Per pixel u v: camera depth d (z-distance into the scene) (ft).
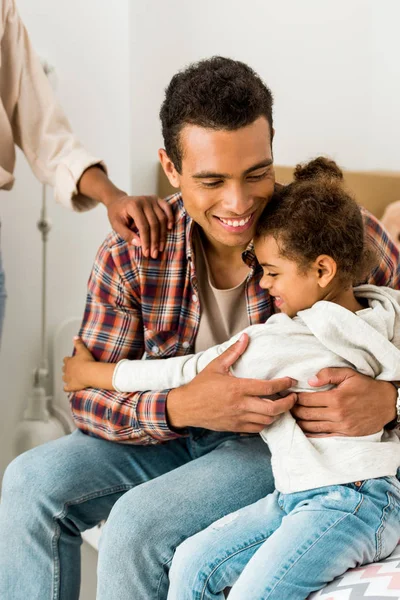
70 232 6.80
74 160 5.25
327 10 7.56
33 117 5.45
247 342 4.04
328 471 3.70
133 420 4.28
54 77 6.16
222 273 4.52
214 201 3.96
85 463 4.40
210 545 3.68
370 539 3.58
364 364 3.92
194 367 4.17
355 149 8.08
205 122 3.78
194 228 4.45
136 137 6.56
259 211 4.07
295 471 3.76
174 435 4.26
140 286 4.54
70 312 6.95
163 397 4.17
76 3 6.41
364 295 4.21
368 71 8.00
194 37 6.76
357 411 3.83
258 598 3.41
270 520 3.76
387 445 3.82
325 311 3.88
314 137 7.75
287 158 7.59
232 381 3.92
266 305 4.46
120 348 4.61
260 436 4.52
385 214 6.23
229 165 3.81
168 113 4.01
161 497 3.99
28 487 4.28
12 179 5.41
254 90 3.83
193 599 3.60
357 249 3.96
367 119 8.07
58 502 4.25
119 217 4.58
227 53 7.00
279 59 7.34
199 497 4.00
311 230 3.85
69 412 6.80
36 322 6.81
